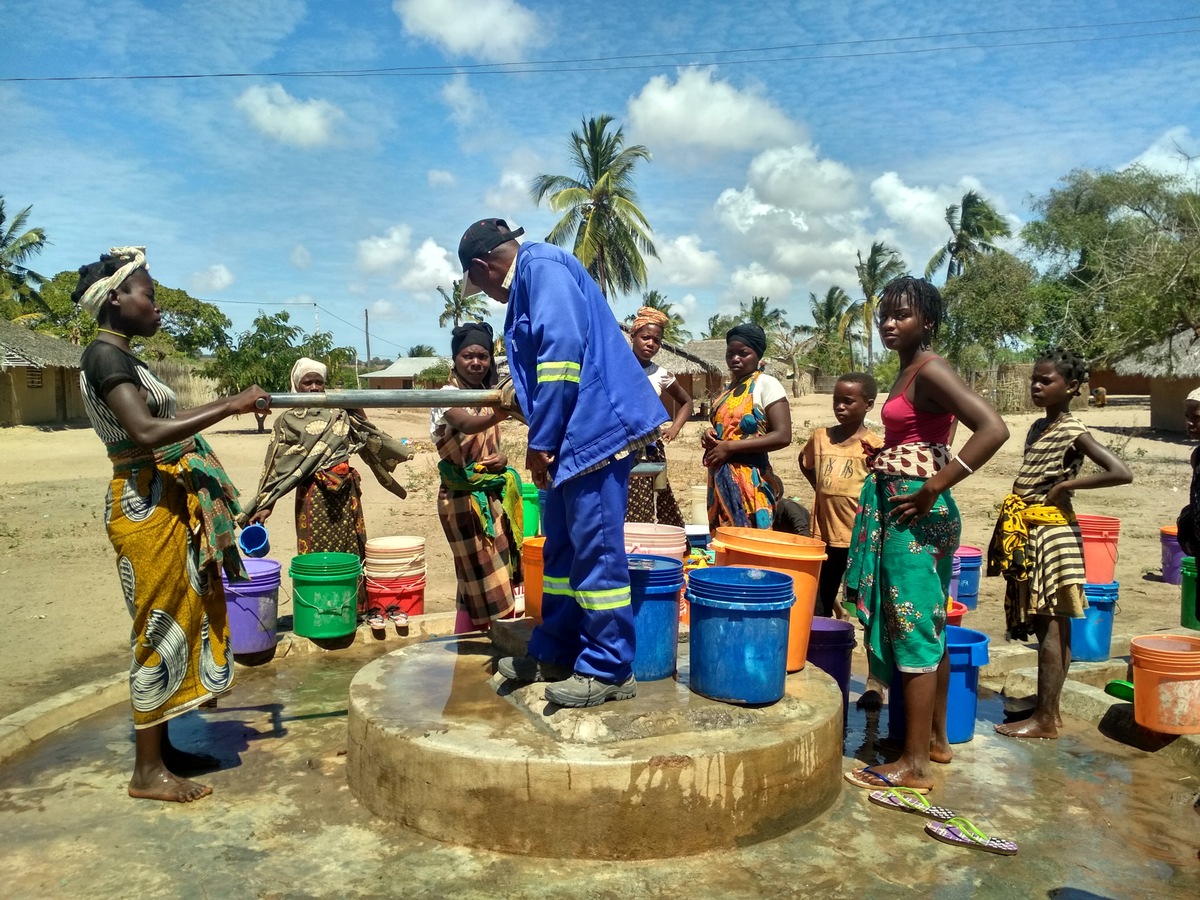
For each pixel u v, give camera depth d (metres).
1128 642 5.89
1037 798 3.78
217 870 3.09
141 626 3.59
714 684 3.64
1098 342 22.36
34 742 4.30
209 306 58.00
